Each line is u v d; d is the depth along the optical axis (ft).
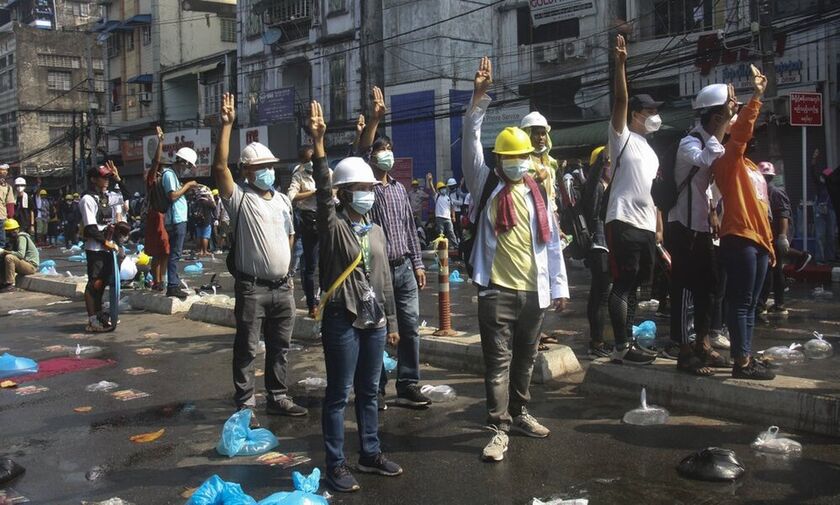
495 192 15.66
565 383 20.94
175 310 34.42
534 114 18.78
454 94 88.63
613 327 19.83
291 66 110.42
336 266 14.12
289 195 26.89
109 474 15.34
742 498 13.25
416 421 18.22
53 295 43.68
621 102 18.07
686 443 16.06
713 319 22.30
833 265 47.06
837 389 16.80
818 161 55.52
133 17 138.31
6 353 27.55
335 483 14.01
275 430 17.92
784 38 59.06
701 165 17.30
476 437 16.93
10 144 183.62
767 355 22.71
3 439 17.84
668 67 66.69
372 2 97.14
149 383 22.80
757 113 16.94
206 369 24.39
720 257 17.89
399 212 18.80
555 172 19.43
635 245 18.90
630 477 14.34
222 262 64.69
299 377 22.86
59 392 22.00
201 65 125.59
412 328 19.02
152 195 34.09
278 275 18.17
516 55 83.97
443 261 25.13
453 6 89.30
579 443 16.25
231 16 134.41
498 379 15.72
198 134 118.21
